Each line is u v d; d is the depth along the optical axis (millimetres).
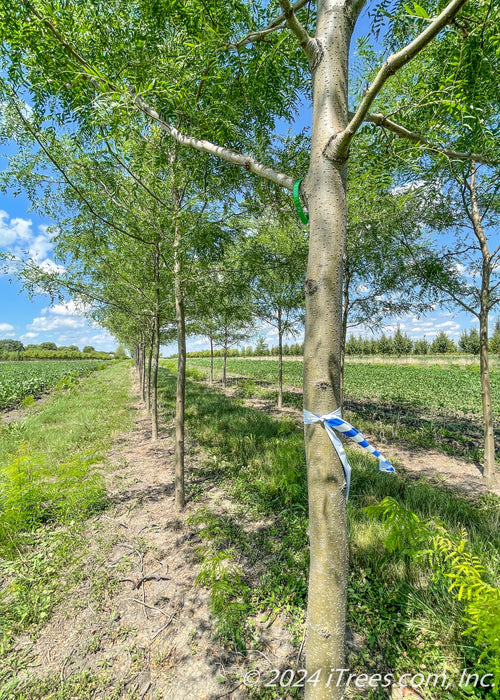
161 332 10828
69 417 8852
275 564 2742
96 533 3238
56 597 2447
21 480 3523
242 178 3008
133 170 3133
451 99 1256
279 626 2188
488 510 3594
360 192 1987
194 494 4086
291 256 4004
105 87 1615
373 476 4434
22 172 3008
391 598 2297
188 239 3355
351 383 15250
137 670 1921
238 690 1796
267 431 6723
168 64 1738
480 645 1811
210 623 2223
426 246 5055
